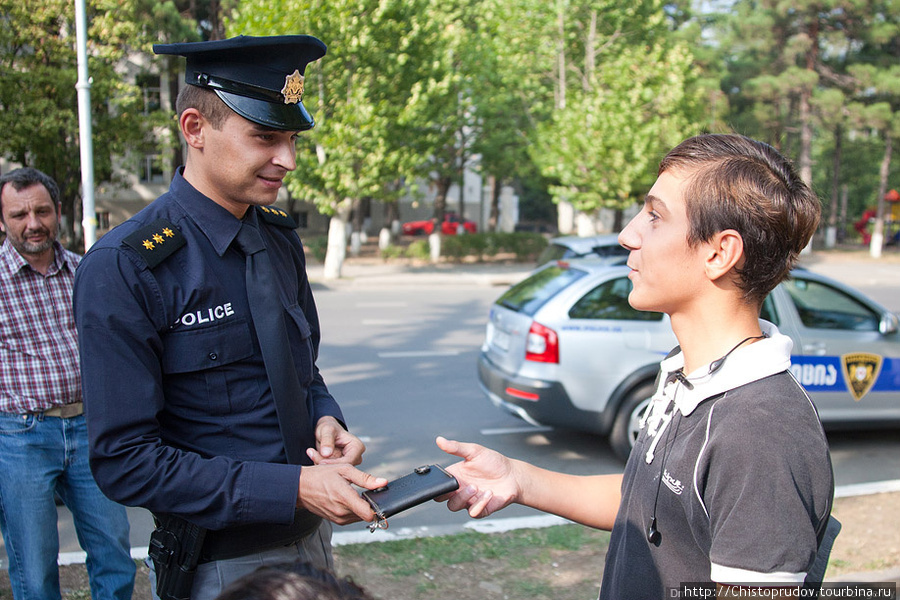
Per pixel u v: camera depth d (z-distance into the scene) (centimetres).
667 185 133
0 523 271
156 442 155
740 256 125
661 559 128
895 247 3519
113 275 155
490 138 2298
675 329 136
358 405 702
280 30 1475
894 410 575
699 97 2006
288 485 154
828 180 4078
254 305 169
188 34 1877
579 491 167
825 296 575
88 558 280
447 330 1121
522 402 534
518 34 2041
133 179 2831
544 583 338
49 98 1711
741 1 2802
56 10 1598
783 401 117
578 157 1878
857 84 2697
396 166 1738
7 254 273
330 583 103
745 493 112
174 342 161
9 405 264
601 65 2000
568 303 532
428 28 1642
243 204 175
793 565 107
